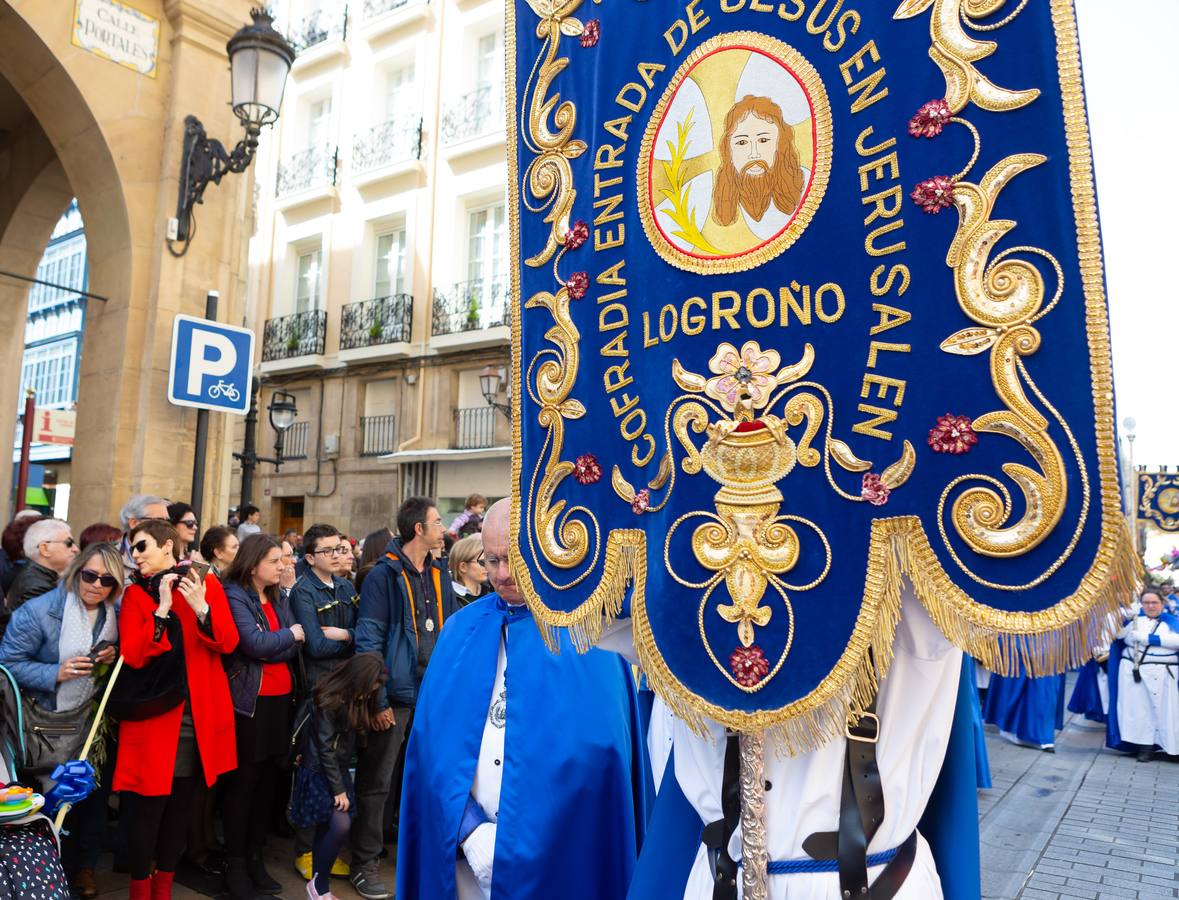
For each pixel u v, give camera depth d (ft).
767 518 4.55
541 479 5.69
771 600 4.50
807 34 4.66
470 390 54.24
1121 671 28.40
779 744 4.63
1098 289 3.78
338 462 57.82
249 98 18.01
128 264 19.93
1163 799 22.24
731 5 4.94
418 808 8.02
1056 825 19.40
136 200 19.95
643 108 5.32
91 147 19.90
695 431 4.81
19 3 18.17
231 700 12.93
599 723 7.62
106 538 14.33
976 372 4.05
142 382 19.83
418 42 57.82
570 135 5.78
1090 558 3.73
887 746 4.92
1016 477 3.93
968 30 4.17
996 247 4.03
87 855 12.72
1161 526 66.64
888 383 4.28
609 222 5.44
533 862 7.28
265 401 61.98
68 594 11.67
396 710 13.89
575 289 5.60
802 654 4.38
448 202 55.31
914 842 5.05
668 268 5.02
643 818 8.02
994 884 15.56
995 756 27.53
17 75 19.63
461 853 7.65
